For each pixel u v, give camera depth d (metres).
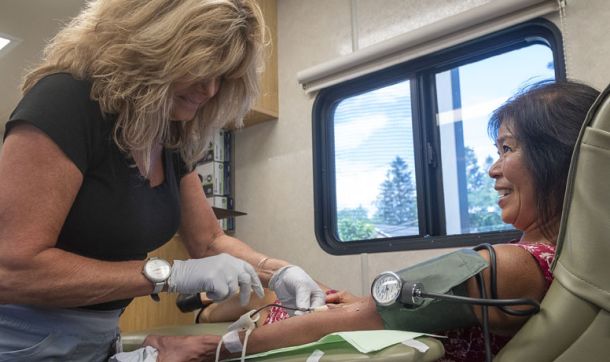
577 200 0.63
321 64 2.62
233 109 1.13
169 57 0.86
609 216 0.60
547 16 1.97
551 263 0.71
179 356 0.94
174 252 2.02
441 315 0.76
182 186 1.30
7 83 3.20
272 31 2.95
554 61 1.96
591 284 0.60
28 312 0.86
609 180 0.60
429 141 2.34
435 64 2.33
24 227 0.75
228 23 0.91
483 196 2.18
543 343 0.63
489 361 0.69
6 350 0.84
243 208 2.97
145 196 0.96
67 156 0.80
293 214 2.73
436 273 0.77
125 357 0.95
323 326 0.83
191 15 0.87
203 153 1.19
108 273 0.85
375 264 2.37
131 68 0.87
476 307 0.74
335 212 2.64
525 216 0.88
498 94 2.18
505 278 0.74
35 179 0.76
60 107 0.81
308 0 2.88
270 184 2.86
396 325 0.79
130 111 0.88
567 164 0.82
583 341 0.60
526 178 0.87
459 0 2.25
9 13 2.54
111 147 0.89
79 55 0.89
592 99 0.84
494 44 2.15
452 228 2.25
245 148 3.03
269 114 2.82
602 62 1.80
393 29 2.48
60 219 0.80
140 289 0.89
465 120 2.27
